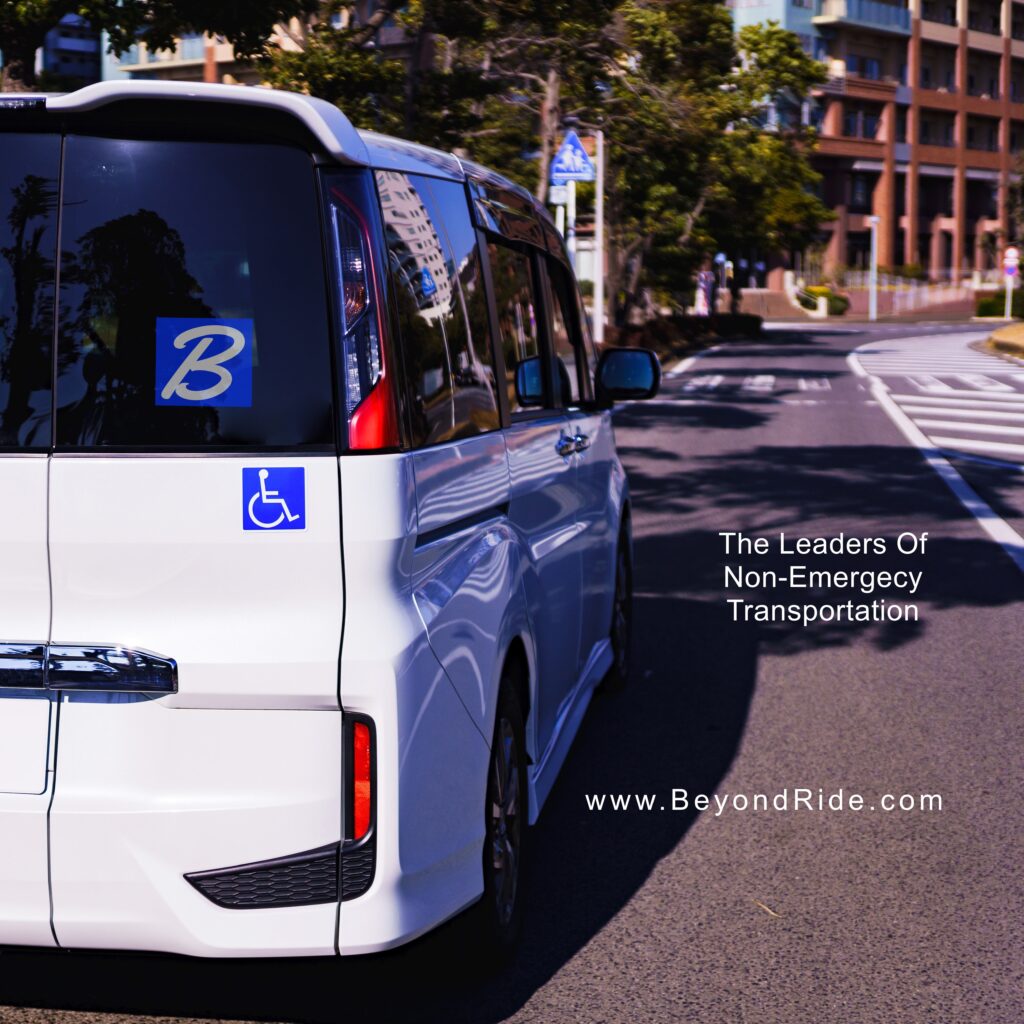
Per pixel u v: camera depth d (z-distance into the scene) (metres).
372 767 2.91
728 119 33.31
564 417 4.88
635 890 4.27
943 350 41.03
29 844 2.88
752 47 41.44
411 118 17.70
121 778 2.88
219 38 12.88
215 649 2.86
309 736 2.90
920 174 88.31
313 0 13.08
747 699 6.40
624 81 27.33
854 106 82.94
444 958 3.53
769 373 31.16
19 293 2.87
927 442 17.53
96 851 2.87
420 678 2.99
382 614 2.92
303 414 2.87
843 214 82.69
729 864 4.48
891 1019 3.44
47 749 2.89
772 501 12.61
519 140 28.86
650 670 6.93
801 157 46.12
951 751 5.62
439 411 3.26
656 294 47.00
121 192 2.87
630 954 3.81
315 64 16.16
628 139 31.39
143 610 2.88
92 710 2.89
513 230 4.28
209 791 2.88
